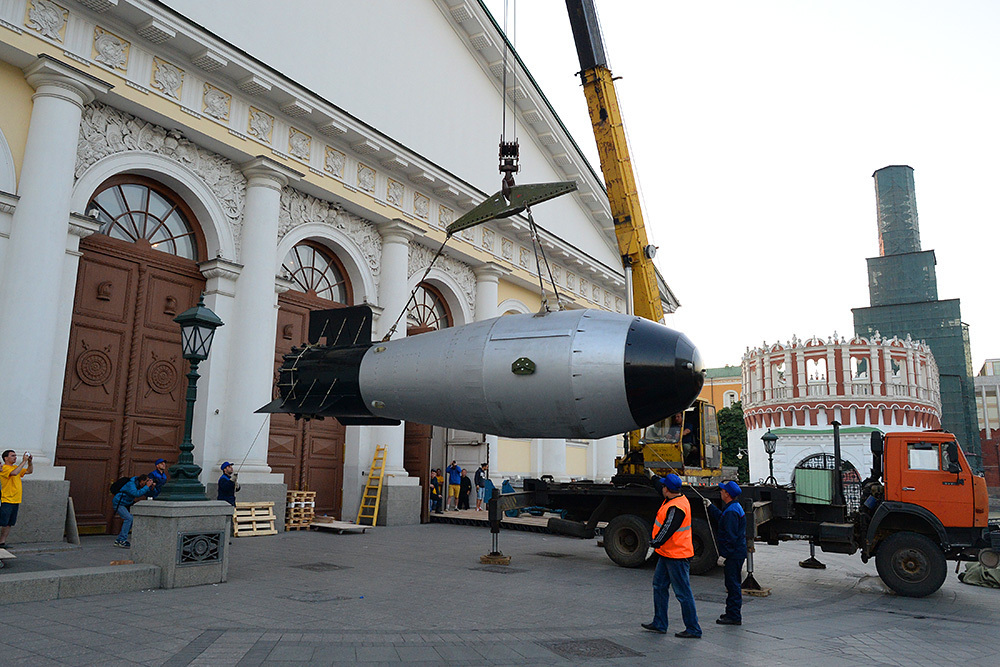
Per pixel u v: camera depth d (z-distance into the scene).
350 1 17.30
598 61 13.45
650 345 6.99
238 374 13.66
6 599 6.46
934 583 9.52
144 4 11.91
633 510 11.51
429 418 8.26
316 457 16.03
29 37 10.89
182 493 7.97
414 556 11.38
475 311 21.27
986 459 64.19
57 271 10.80
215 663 4.82
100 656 4.92
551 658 5.39
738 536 7.14
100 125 12.06
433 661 5.14
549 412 7.25
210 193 13.80
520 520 17.70
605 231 29.20
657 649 5.85
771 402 45.50
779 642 6.33
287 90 14.43
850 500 19.27
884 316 67.56
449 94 20.69
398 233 17.69
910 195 81.62
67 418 11.55
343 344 9.14
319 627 6.06
